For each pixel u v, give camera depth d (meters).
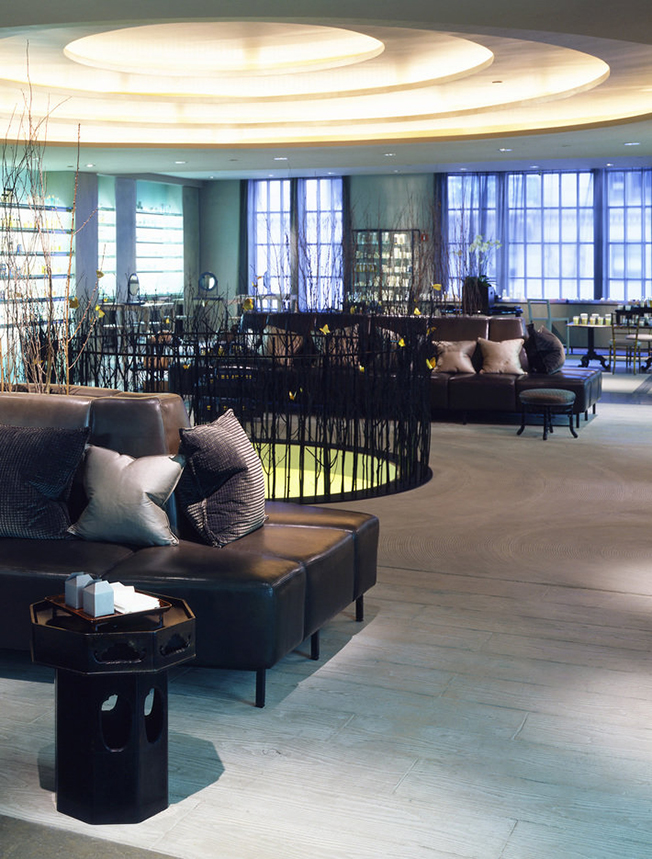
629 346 14.19
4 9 5.20
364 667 3.64
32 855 2.44
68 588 2.67
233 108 10.41
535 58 7.46
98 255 15.27
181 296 16.47
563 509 6.04
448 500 6.30
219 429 3.87
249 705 3.31
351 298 12.98
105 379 7.30
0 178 11.87
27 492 3.74
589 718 3.22
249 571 3.35
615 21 5.53
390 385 6.95
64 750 2.62
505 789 2.77
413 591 4.51
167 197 17.62
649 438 8.46
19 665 3.65
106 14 5.31
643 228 16.06
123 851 2.46
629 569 4.83
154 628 2.57
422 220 16.84
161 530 3.65
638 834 2.55
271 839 2.52
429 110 10.48
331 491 6.86
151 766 2.62
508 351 9.54
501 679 3.53
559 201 16.38
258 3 5.13
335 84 9.16
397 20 5.52
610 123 9.27
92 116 10.52
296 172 16.47
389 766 2.90
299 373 7.13
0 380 4.94
